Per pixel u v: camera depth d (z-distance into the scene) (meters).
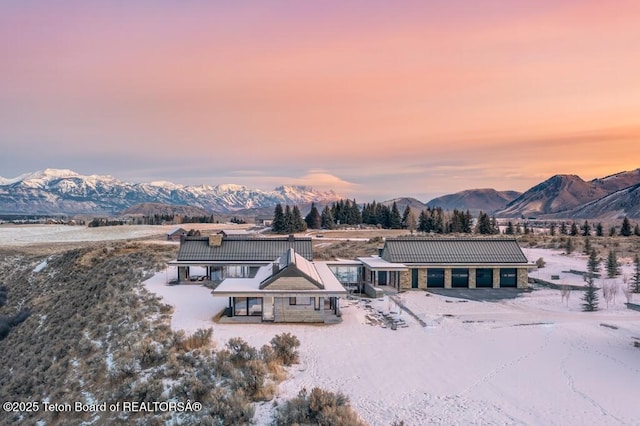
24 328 43.06
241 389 20.80
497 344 29.08
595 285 46.06
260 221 169.38
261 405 20.34
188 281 47.62
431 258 47.62
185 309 37.22
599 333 30.95
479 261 47.41
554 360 26.16
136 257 60.44
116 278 50.22
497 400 21.17
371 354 27.31
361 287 46.78
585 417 19.48
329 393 19.73
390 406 20.59
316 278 35.47
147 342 27.23
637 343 28.66
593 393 21.80
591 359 26.23
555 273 53.12
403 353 27.53
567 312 36.84
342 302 41.06
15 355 36.75
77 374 27.05
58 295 50.88
